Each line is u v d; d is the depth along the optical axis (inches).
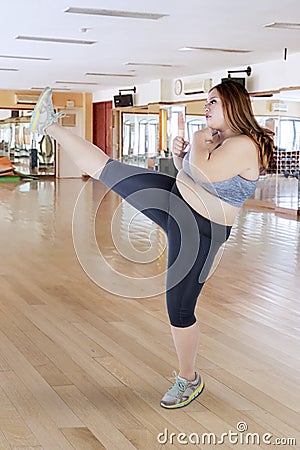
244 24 342.3
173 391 132.4
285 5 294.4
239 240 345.4
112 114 782.5
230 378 147.4
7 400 133.6
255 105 522.9
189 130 622.2
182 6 297.4
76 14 318.0
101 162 125.7
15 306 207.3
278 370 153.3
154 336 178.5
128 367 154.3
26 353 162.7
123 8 303.3
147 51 446.9
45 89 125.3
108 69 562.3
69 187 676.7
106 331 182.4
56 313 200.1
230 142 120.7
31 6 299.7
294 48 430.9
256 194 540.7
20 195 579.8
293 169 475.8
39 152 815.7
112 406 131.6
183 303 128.0
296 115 472.4
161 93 650.2
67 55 469.1
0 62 516.7
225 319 195.0
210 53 456.8
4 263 274.4
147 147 685.9
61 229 370.6
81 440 116.4
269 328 186.5
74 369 152.2
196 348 132.6
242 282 245.3
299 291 232.5
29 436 117.5
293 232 380.8
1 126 818.8
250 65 525.3
